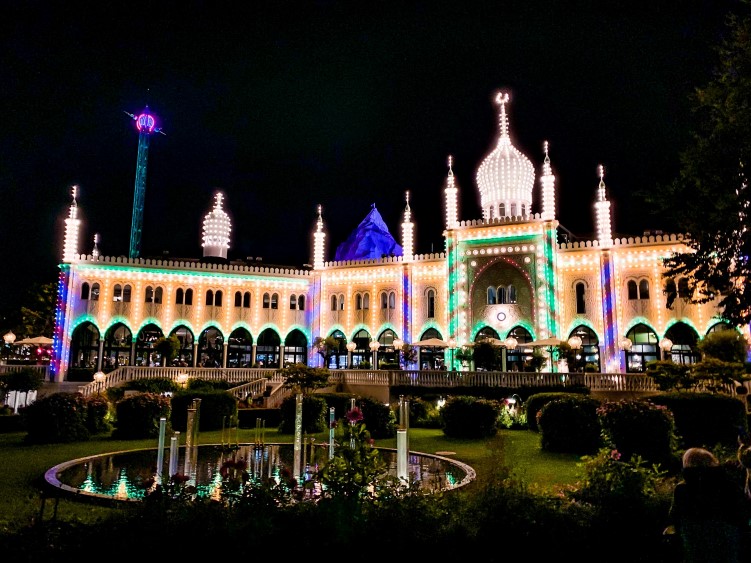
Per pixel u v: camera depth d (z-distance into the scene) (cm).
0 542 679
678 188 1661
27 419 2119
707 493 620
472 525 759
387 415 2398
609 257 4031
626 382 3053
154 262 4597
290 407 2472
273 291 4859
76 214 4569
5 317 5425
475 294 4394
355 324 4741
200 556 670
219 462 1681
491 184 4750
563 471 1596
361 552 694
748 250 1551
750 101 1617
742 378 2597
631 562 748
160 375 3850
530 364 3809
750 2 1667
